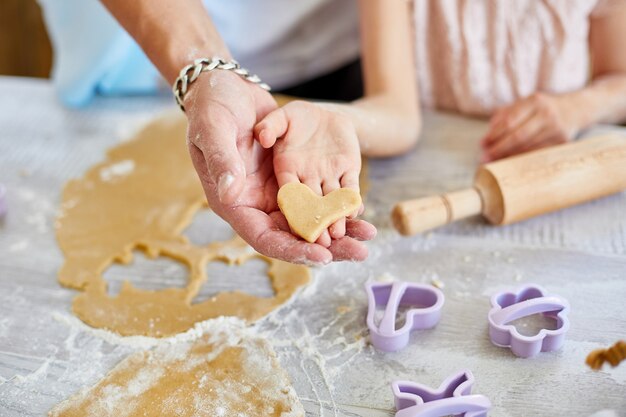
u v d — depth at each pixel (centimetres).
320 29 153
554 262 97
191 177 119
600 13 127
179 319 90
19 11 257
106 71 146
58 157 128
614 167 104
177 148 128
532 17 125
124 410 77
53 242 107
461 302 91
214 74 91
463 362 82
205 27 100
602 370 79
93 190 117
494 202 101
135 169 123
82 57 141
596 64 136
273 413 76
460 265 98
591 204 109
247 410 76
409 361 83
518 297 89
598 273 95
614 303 89
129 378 81
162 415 76
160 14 99
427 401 76
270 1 147
